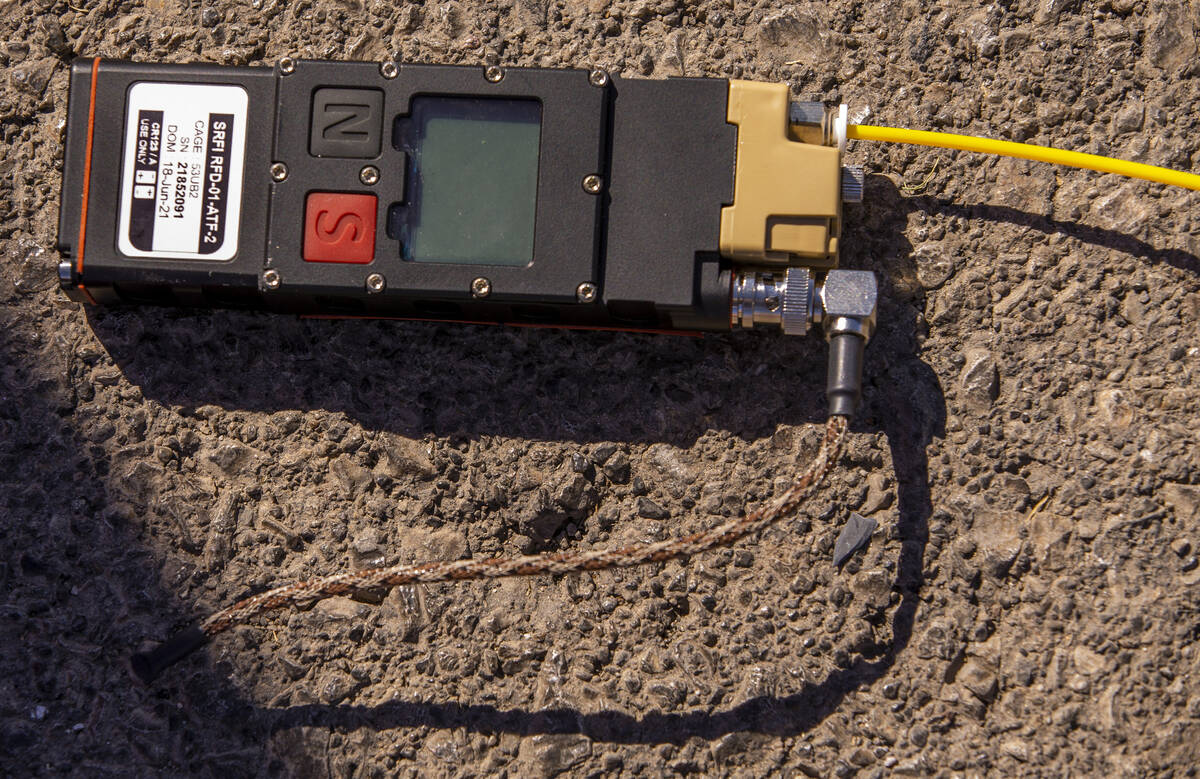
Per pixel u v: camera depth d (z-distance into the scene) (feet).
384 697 1.99
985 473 1.99
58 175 2.08
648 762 1.97
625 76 2.08
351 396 2.04
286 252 1.97
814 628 1.99
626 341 2.03
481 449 2.03
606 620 2.00
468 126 1.98
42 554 2.02
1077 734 1.95
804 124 1.97
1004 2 2.07
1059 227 2.02
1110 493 1.98
